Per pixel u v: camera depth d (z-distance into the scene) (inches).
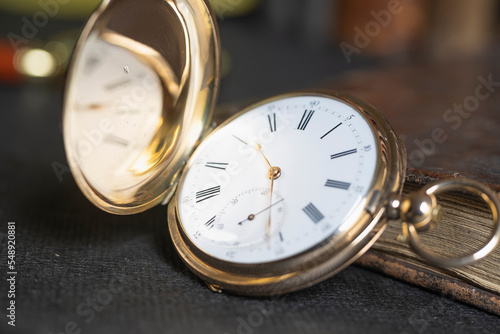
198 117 7.3
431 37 14.4
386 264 7.0
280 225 6.2
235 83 13.1
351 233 6.0
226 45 15.8
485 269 6.4
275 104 7.1
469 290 6.5
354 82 10.3
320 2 16.0
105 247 7.1
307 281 5.9
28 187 8.5
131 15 6.3
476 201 6.4
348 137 6.5
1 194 8.3
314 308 6.3
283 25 17.1
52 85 12.8
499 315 6.4
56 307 5.9
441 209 6.1
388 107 9.0
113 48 6.3
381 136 6.4
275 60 14.8
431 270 6.7
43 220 7.7
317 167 6.4
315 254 5.9
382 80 10.4
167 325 5.8
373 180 6.1
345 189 6.1
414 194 5.9
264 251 6.1
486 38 14.1
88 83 6.1
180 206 6.8
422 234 6.8
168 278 6.6
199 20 7.1
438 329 6.1
